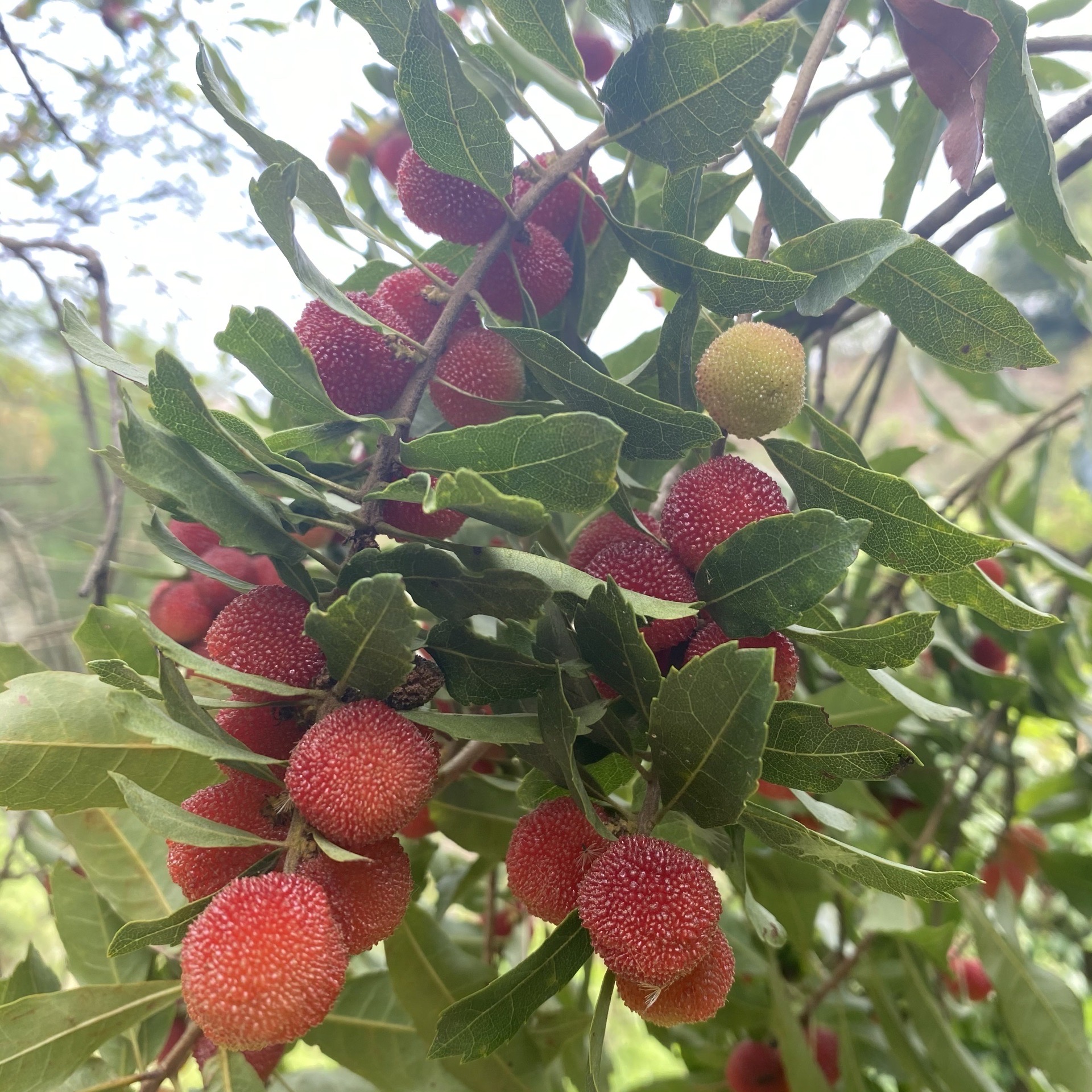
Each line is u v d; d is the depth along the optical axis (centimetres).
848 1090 26
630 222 17
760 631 13
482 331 15
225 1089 16
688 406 15
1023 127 16
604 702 13
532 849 13
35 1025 15
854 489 14
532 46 15
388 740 11
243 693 12
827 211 16
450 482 10
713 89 13
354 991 20
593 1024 12
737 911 38
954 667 29
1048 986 24
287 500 16
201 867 12
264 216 12
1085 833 50
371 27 14
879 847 34
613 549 14
